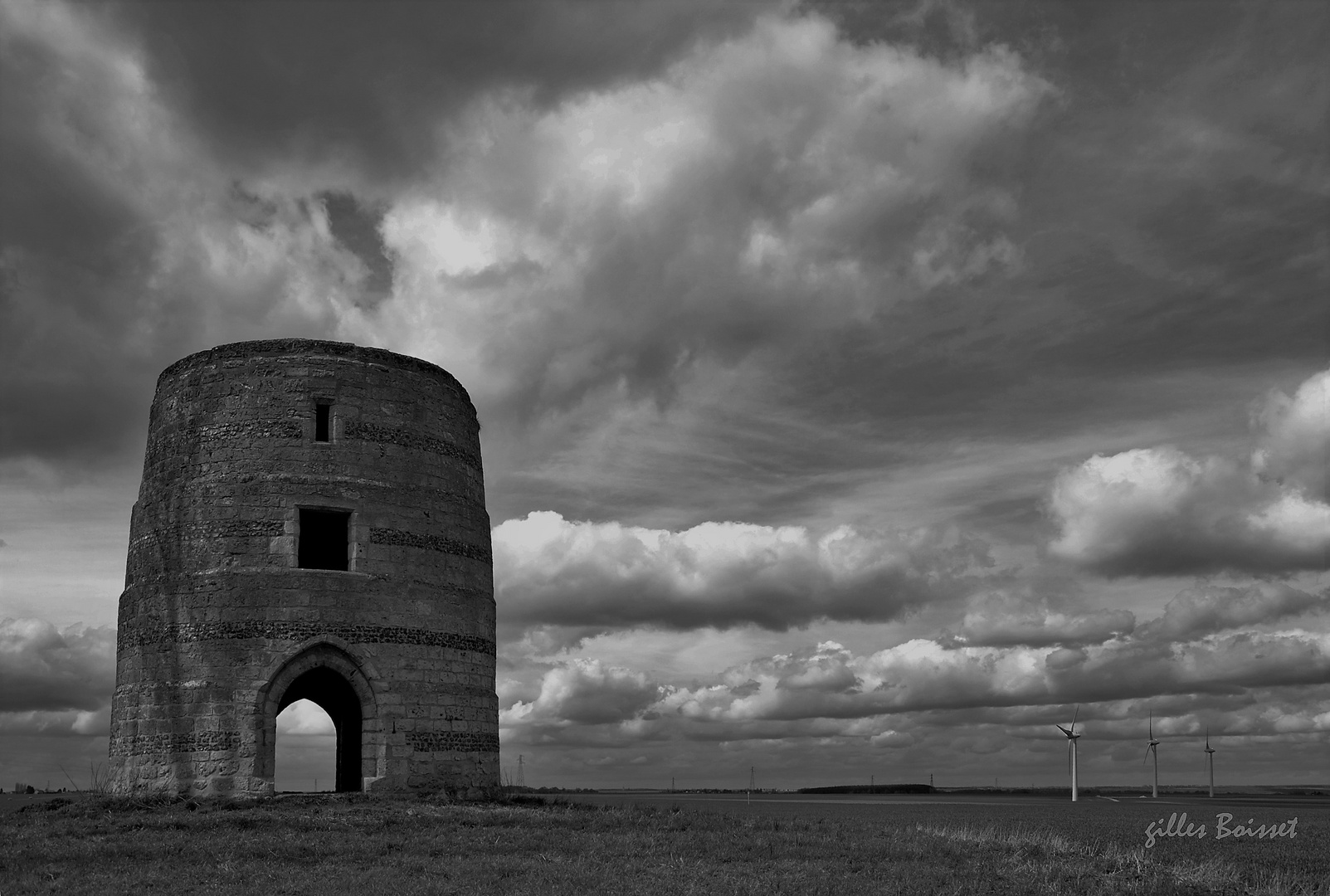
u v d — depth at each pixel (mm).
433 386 43344
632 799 118812
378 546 40125
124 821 32438
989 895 26578
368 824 33125
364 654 38875
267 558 38688
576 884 25766
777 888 26094
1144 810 84500
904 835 39406
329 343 41594
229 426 40094
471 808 37031
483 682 42250
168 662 38281
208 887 24828
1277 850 42938
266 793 36656
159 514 40469
